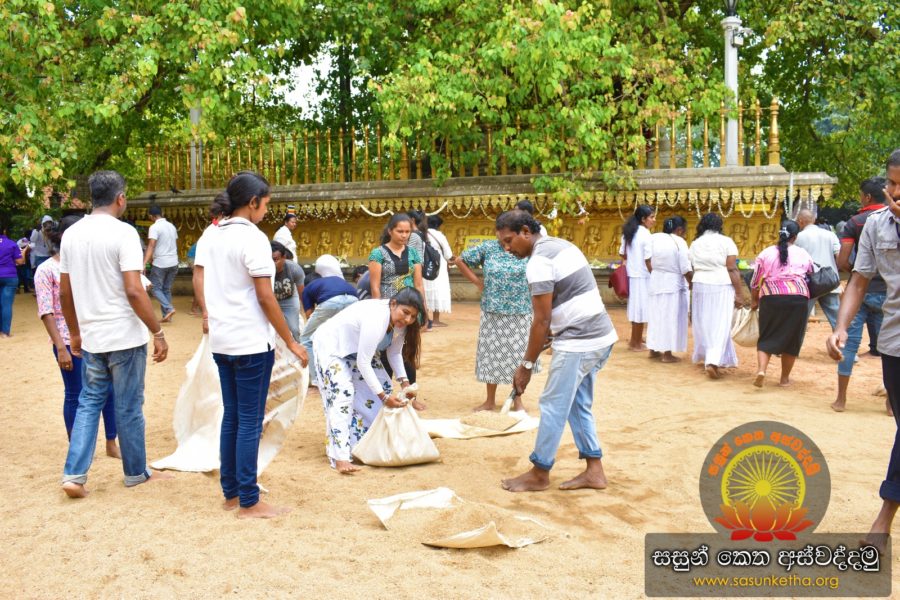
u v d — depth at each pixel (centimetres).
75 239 468
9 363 949
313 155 1762
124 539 406
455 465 539
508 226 471
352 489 488
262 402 441
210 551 390
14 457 567
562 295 466
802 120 1819
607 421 656
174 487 491
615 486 489
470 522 410
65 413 544
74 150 1121
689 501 461
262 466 509
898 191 391
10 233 1969
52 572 368
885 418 657
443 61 1337
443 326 1209
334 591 346
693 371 873
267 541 401
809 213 919
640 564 376
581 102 1296
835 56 1552
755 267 787
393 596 341
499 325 675
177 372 886
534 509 451
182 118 1750
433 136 1430
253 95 1377
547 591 346
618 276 1012
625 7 1493
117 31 1242
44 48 1091
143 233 1739
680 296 909
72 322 498
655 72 1374
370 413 570
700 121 1530
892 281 392
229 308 423
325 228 1666
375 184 1562
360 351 526
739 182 1327
